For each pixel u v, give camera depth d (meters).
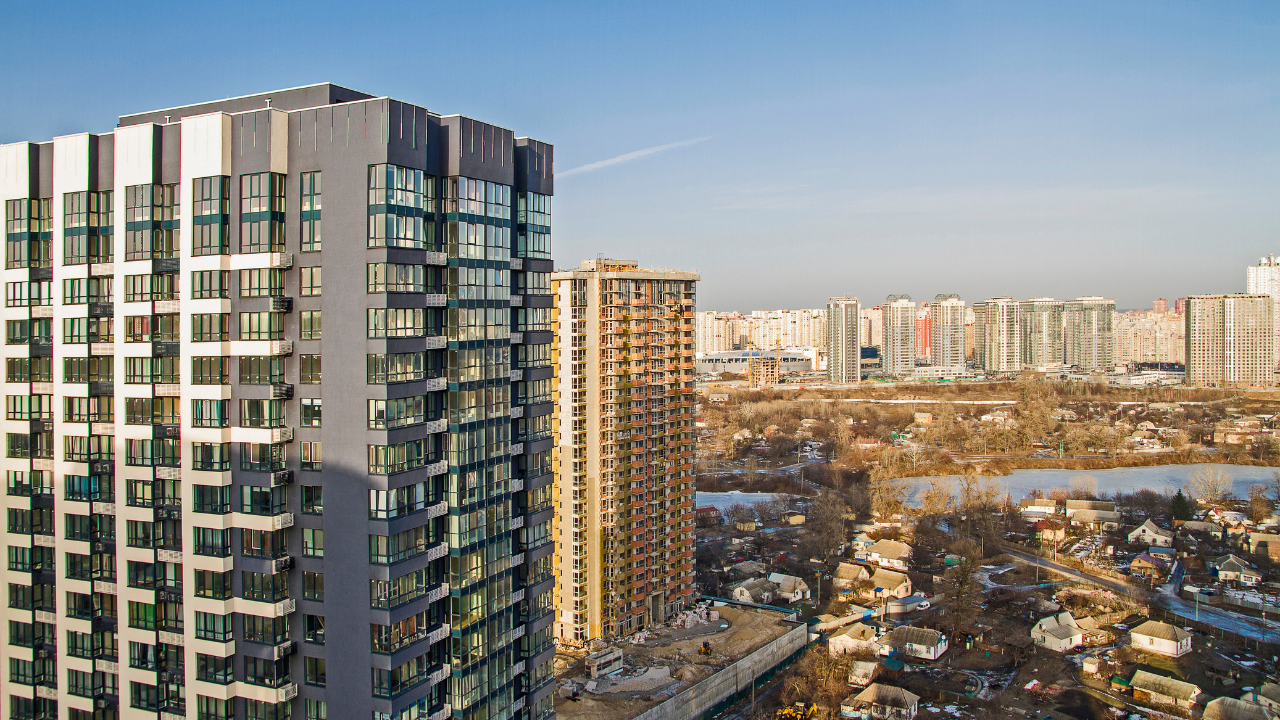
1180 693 161.50
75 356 87.25
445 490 83.00
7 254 90.12
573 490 173.75
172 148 82.00
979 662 183.25
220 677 80.62
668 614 194.75
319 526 78.31
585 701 150.62
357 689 77.25
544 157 94.81
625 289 180.38
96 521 87.25
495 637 88.19
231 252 79.88
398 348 76.06
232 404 80.25
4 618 91.06
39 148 88.56
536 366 95.06
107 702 86.94
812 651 186.50
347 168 75.44
